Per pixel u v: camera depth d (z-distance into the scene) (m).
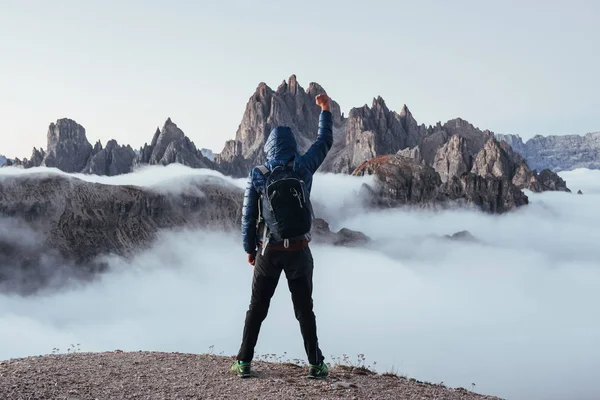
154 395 6.64
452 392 7.99
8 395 6.17
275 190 7.38
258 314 7.86
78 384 6.86
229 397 6.69
